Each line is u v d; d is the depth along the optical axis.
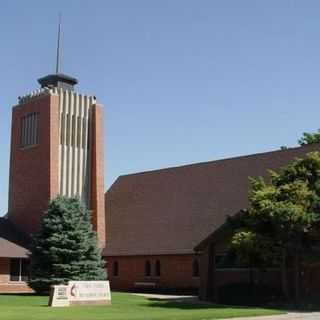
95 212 57.53
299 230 34.47
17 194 58.09
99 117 59.22
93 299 35.50
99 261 47.16
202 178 56.19
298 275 37.12
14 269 53.59
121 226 59.00
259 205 35.50
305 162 36.69
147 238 55.12
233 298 38.44
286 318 27.72
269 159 51.59
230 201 51.16
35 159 56.81
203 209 52.88
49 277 45.34
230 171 54.19
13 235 55.59
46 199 54.78
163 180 59.97
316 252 36.38
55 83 58.56
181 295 49.50
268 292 37.62
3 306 33.97
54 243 45.84
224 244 42.47
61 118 56.97
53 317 26.17
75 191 57.03
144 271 54.41
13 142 59.69
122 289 55.97
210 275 42.50
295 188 34.97
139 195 60.88
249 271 40.91
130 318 25.86
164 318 25.97
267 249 35.62
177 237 52.44
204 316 27.34
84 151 58.25
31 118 58.31
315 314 30.33
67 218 46.47
